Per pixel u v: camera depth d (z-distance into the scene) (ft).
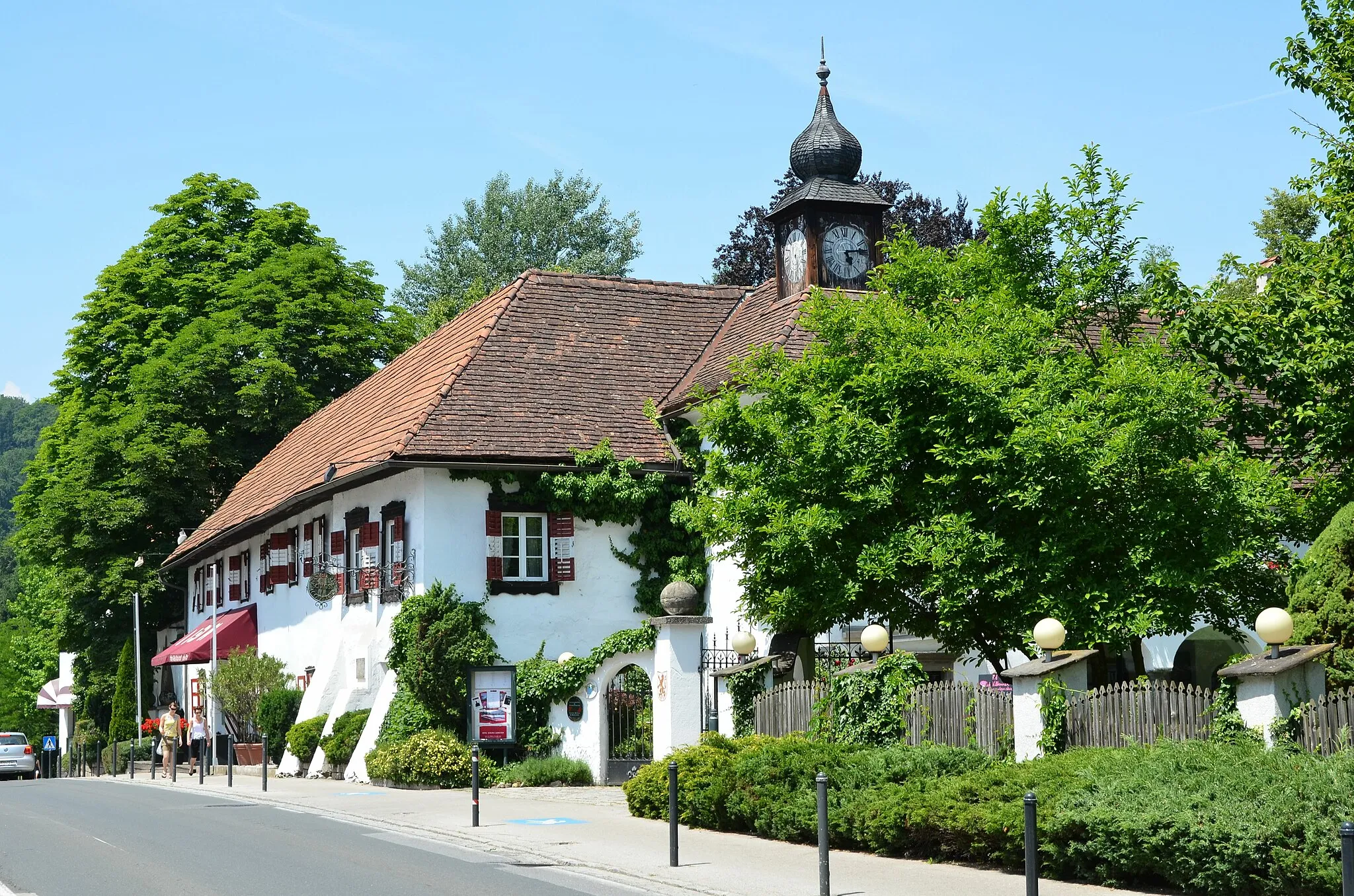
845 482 60.85
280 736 113.70
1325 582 45.11
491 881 45.11
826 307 65.57
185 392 158.30
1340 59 61.93
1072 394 60.39
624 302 113.29
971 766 51.26
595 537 98.89
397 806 73.92
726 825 58.49
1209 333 61.62
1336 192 61.82
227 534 134.31
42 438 177.68
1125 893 39.32
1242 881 36.04
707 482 67.00
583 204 223.30
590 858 50.47
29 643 264.72
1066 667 49.83
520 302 109.70
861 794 51.06
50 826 66.13
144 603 168.76
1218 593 59.98
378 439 104.01
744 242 166.40
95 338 171.63
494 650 94.53
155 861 51.16
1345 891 25.81
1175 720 45.16
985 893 40.37
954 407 58.75
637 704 97.81
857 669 58.59
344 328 164.66
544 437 98.78
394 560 99.55
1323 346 57.88
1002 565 57.88
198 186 176.55
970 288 68.85
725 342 109.09
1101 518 58.54
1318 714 40.98
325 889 43.34
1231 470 57.47
